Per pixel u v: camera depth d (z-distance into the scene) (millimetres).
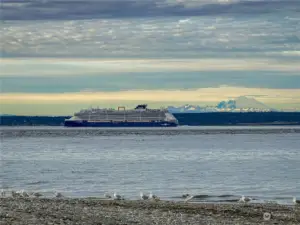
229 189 138125
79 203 94500
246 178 165250
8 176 169125
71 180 158875
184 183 151750
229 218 82812
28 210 75812
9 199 94875
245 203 102938
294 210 92375
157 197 110375
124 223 71500
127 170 192125
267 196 124062
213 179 162875
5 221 65938
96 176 170750
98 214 77812
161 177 168500
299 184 149375
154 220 75688
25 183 150625
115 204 95750
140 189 138125
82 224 68188
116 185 147000
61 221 68625
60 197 109125
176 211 89438
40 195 113250
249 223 78312
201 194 124688
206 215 85625
